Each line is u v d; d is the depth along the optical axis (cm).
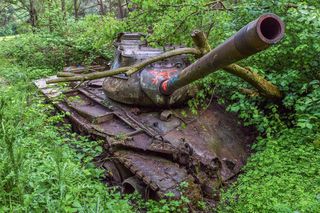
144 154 575
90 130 645
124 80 671
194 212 493
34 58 1363
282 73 699
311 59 661
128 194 544
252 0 683
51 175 422
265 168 562
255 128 709
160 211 471
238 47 352
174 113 657
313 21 577
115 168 598
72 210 368
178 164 551
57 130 699
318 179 505
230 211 503
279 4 635
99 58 1359
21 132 525
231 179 579
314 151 571
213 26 743
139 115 670
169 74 638
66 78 569
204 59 427
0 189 370
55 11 1498
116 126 651
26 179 397
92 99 755
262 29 334
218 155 602
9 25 2303
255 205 483
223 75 712
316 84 650
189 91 657
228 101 751
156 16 786
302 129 625
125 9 1927
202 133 634
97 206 376
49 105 744
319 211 433
